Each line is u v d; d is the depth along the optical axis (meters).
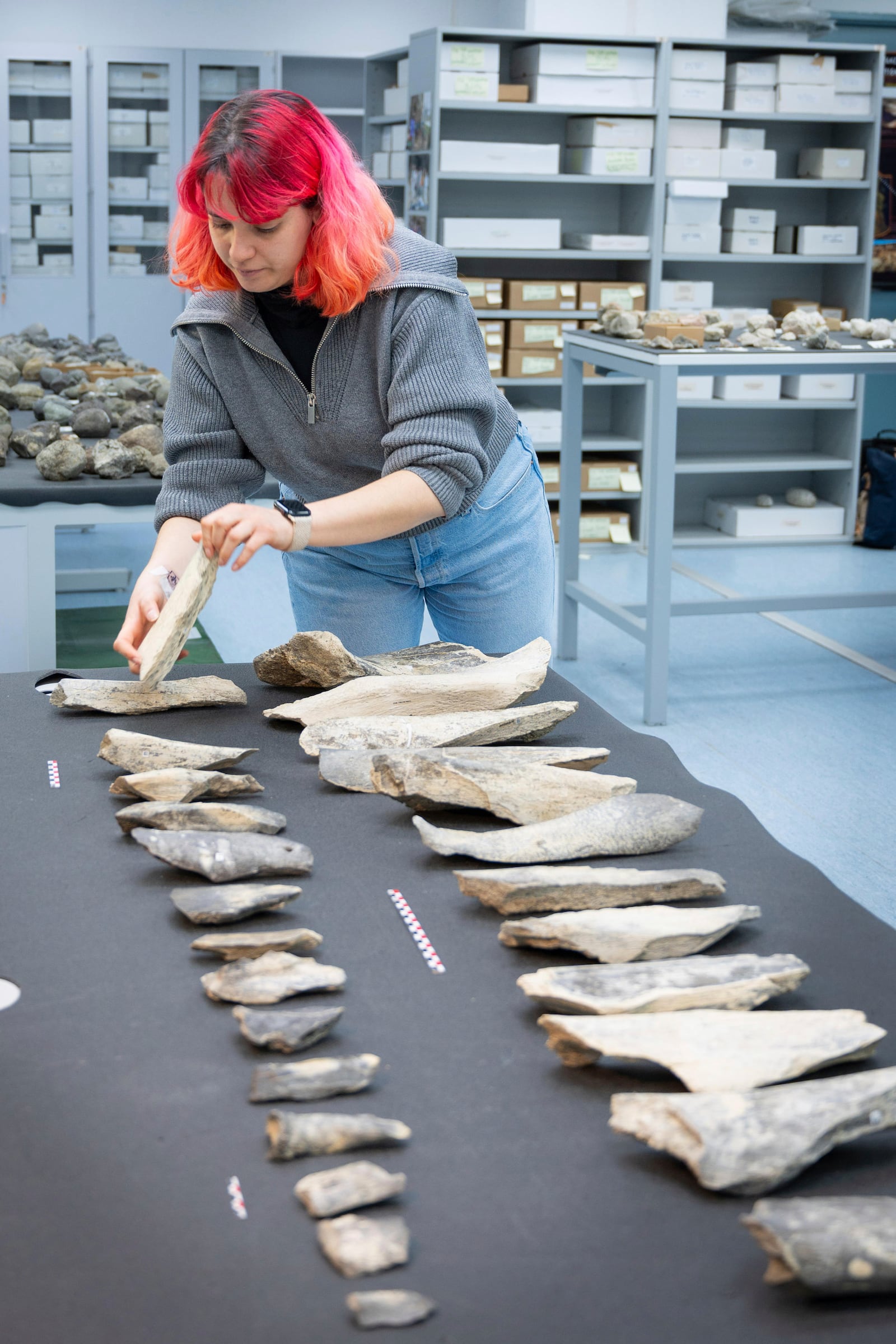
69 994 0.84
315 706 1.34
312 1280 0.61
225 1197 0.66
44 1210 0.65
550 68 5.27
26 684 1.48
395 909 0.97
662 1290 0.61
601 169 5.40
